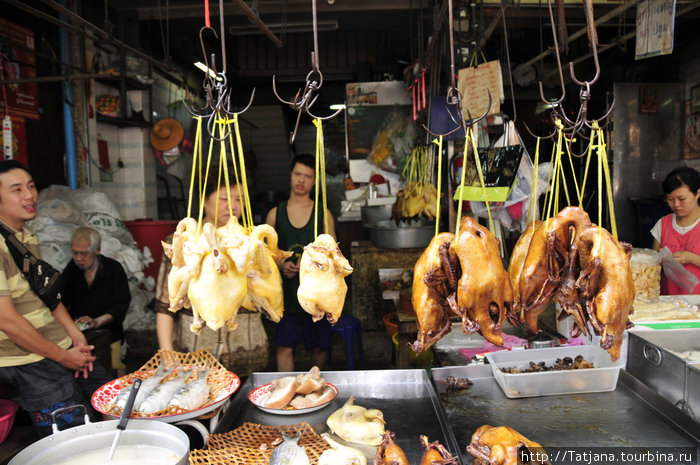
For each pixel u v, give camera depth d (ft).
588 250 4.97
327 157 30.63
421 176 13.96
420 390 6.76
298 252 10.71
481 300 4.77
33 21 14.21
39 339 6.98
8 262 7.06
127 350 15.31
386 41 26.16
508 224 9.81
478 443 4.91
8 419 6.75
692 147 17.07
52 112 15.16
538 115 19.69
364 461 4.92
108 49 17.21
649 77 19.06
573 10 12.20
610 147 17.48
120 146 19.06
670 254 9.86
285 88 30.50
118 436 4.75
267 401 6.23
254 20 8.88
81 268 11.73
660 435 5.56
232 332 8.96
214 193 8.23
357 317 16.48
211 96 4.39
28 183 7.28
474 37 9.89
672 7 7.04
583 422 5.90
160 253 17.47
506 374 6.57
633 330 7.15
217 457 5.06
